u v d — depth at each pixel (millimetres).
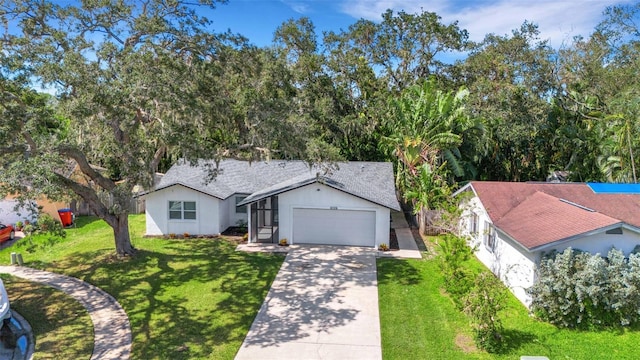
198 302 13148
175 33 13953
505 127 27359
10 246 19531
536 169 31391
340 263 16875
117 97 11742
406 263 16938
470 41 34062
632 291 10906
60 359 9898
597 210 15523
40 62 12125
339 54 32938
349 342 10656
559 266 11398
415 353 10117
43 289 14273
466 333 11086
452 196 18766
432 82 25578
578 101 29734
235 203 22906
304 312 12414
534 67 29578
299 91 27797
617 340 10594
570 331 11094
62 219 23156
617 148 24656
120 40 14367
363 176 22703
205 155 14461
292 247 19141
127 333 11172
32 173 11320
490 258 16172
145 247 19172
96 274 15672
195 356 9992
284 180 23031
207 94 14625
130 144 14250
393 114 26438
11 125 11727
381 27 34312
